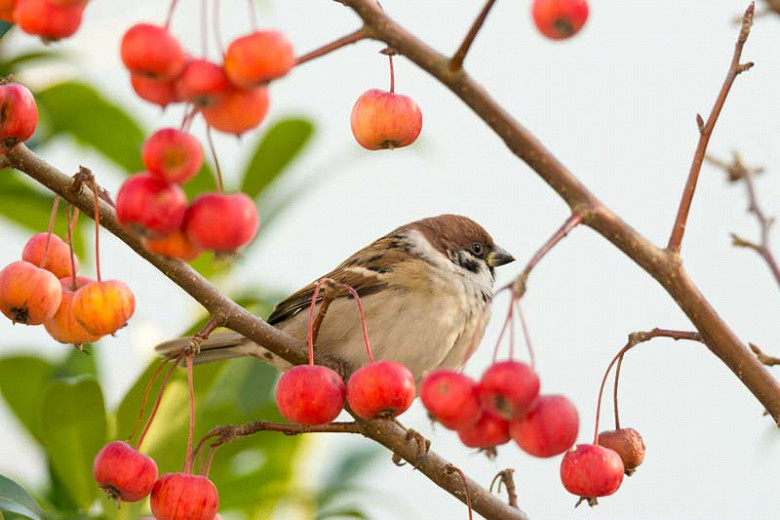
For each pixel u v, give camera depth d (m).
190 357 6.79
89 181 6.77
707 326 6.71
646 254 6.46
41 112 10.50
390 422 8.18
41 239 7.26
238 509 10.09
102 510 8.92
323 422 6.48
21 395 9.48
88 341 6.91
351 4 5.86
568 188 6.28
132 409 9.09
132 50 5.25
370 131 6.59
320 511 9.74
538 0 5.64
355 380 6.41
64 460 8.91
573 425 6.02
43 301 6.63
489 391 5.78
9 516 7.92
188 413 9.30
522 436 6.04
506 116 6.14
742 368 6.79
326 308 7.13
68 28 5.73
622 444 7.03
